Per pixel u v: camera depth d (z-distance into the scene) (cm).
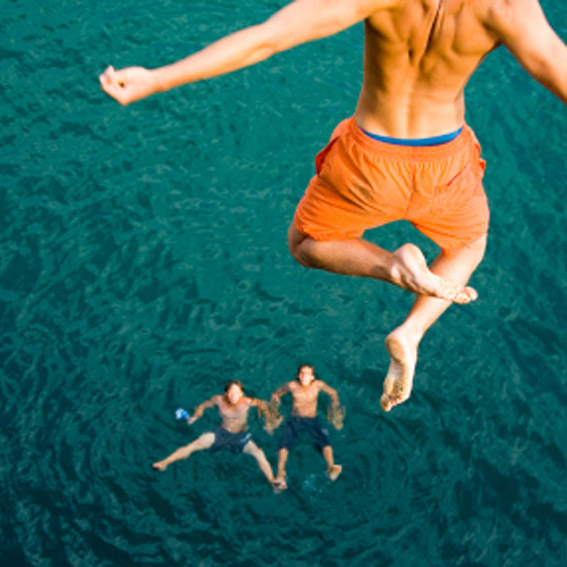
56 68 1232
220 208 1052
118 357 927
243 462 854
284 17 229
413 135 264
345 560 781
